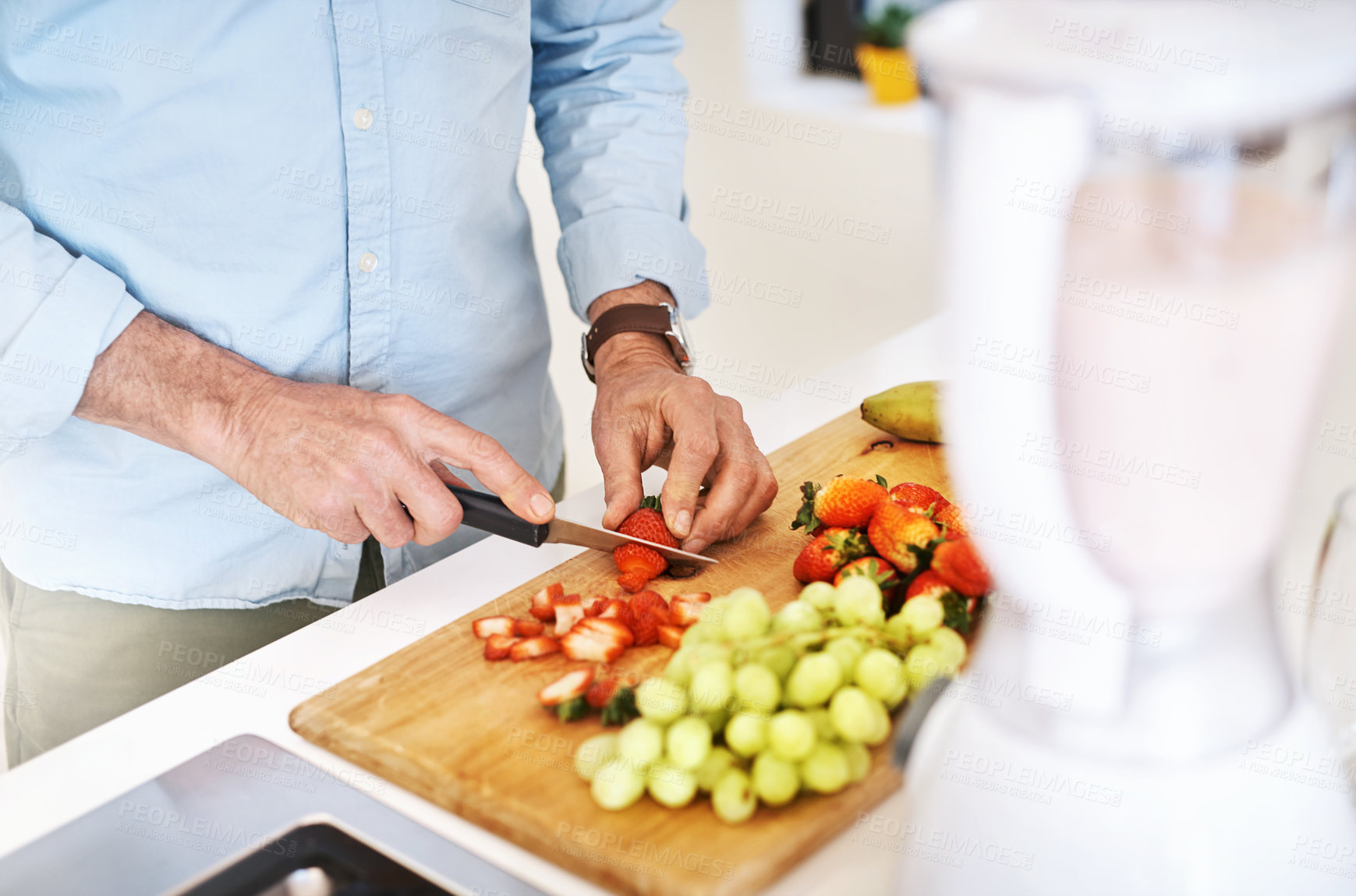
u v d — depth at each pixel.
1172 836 0.40
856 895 0.56
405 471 0.84
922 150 2.54
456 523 0.88
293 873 0.59
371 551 1.11
